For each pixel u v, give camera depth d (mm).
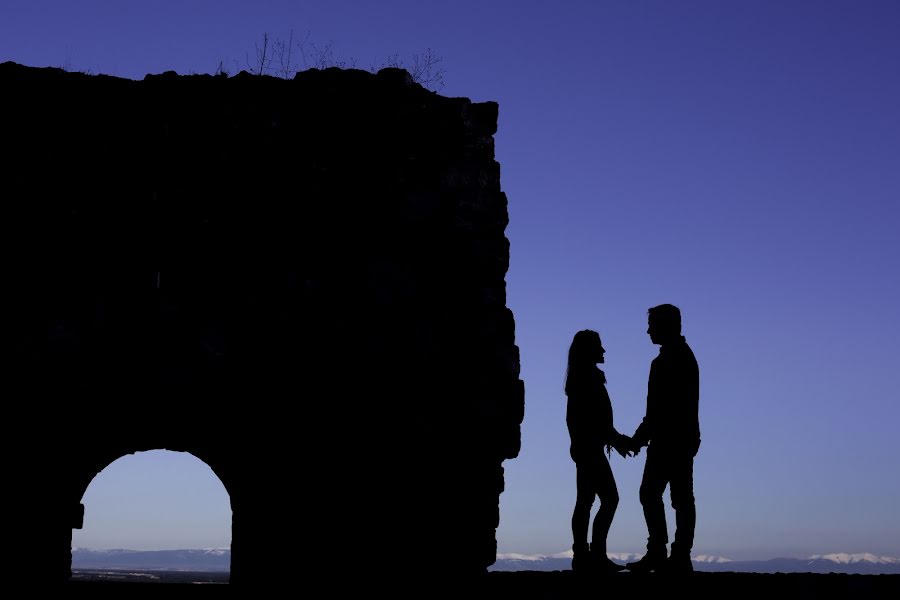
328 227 14180
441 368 14016
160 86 14320
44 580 12945
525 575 10055
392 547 13422
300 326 13836
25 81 14062
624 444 10508
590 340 10805
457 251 14422
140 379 13477
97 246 13766
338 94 14602
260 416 13586
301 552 13297
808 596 8672
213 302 13773
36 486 13117
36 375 13320
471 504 13719
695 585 8789
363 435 13664
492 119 15016
